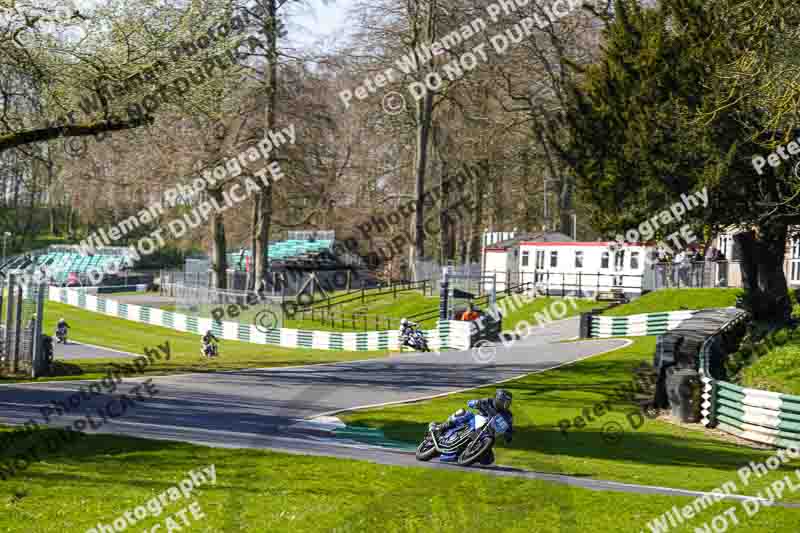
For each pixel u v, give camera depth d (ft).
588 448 48.83
